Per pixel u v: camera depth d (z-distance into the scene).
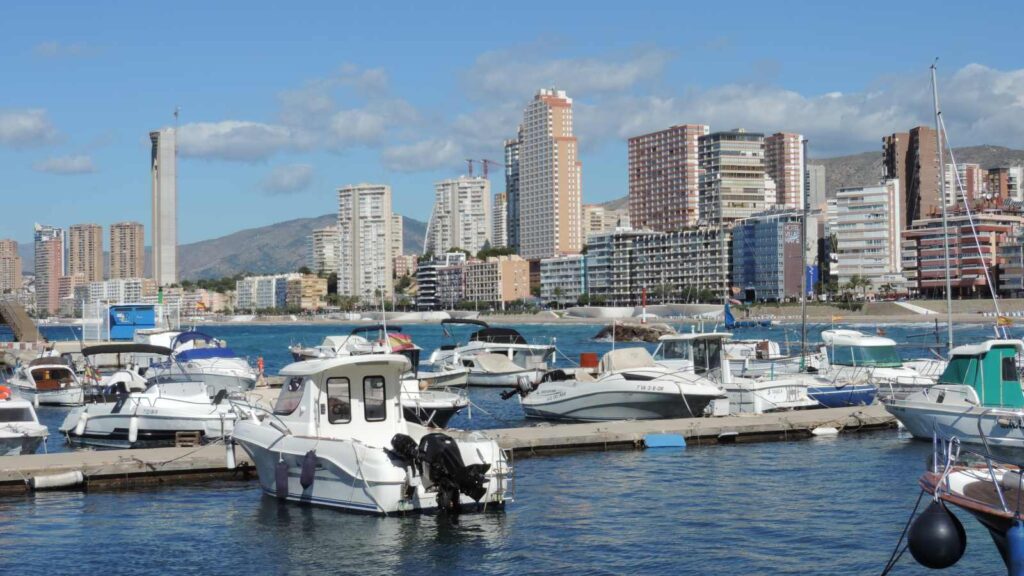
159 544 23.52
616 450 36.41
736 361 56.19
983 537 23.36
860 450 35.62
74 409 40.72
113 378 53.50
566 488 29.31
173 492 29.20
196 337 66.38
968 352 35.38
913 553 18.00
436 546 22.88
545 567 21.38
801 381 45.12
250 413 29.59
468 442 25.89
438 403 40.41
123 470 30.45
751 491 28.72
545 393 44.44
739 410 44.16
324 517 25.47
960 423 34.25
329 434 26.75
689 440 38.03
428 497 25.28
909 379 46.25
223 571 21.44
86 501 28.11
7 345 96.69
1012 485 18.92
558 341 148.75
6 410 35.25
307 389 26.94
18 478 29.56
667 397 40.78
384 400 27.36
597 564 21.55
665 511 26.28
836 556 21.95
